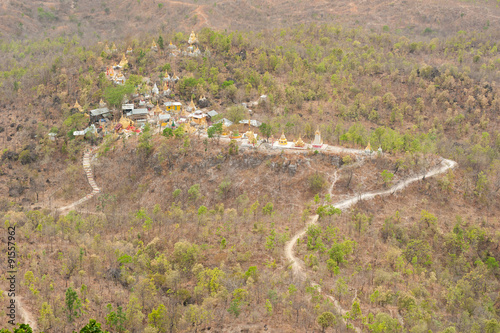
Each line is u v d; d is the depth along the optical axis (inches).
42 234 6294.3
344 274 5664.4
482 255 6643.7
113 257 5782.5
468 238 6771.7
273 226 6624.0
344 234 6505.9
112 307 4800.7
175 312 4788.4
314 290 5068.9
